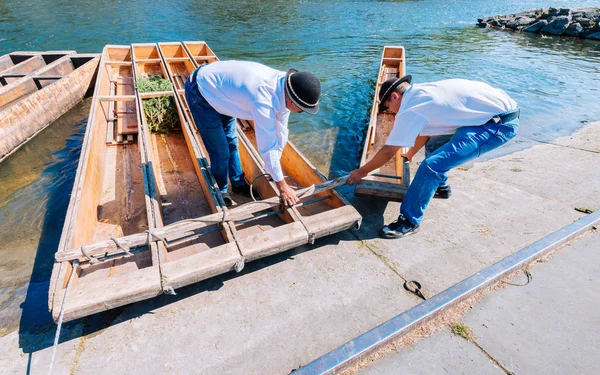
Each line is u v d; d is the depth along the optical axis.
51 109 5.96
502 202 3.52
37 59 7.64
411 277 2.65
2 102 5.71
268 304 2.41
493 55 10.87
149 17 14.40
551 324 2.27
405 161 3.78
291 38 12.10
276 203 2.91
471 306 2.40
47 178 4.52
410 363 2.05
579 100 7.16
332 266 2.73
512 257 2.67
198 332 2.22
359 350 2.02
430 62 9.91
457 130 2.70
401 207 2.96
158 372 2.00
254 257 2.50
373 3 20.86
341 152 5.31
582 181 3.89
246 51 10.48
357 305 2.42
